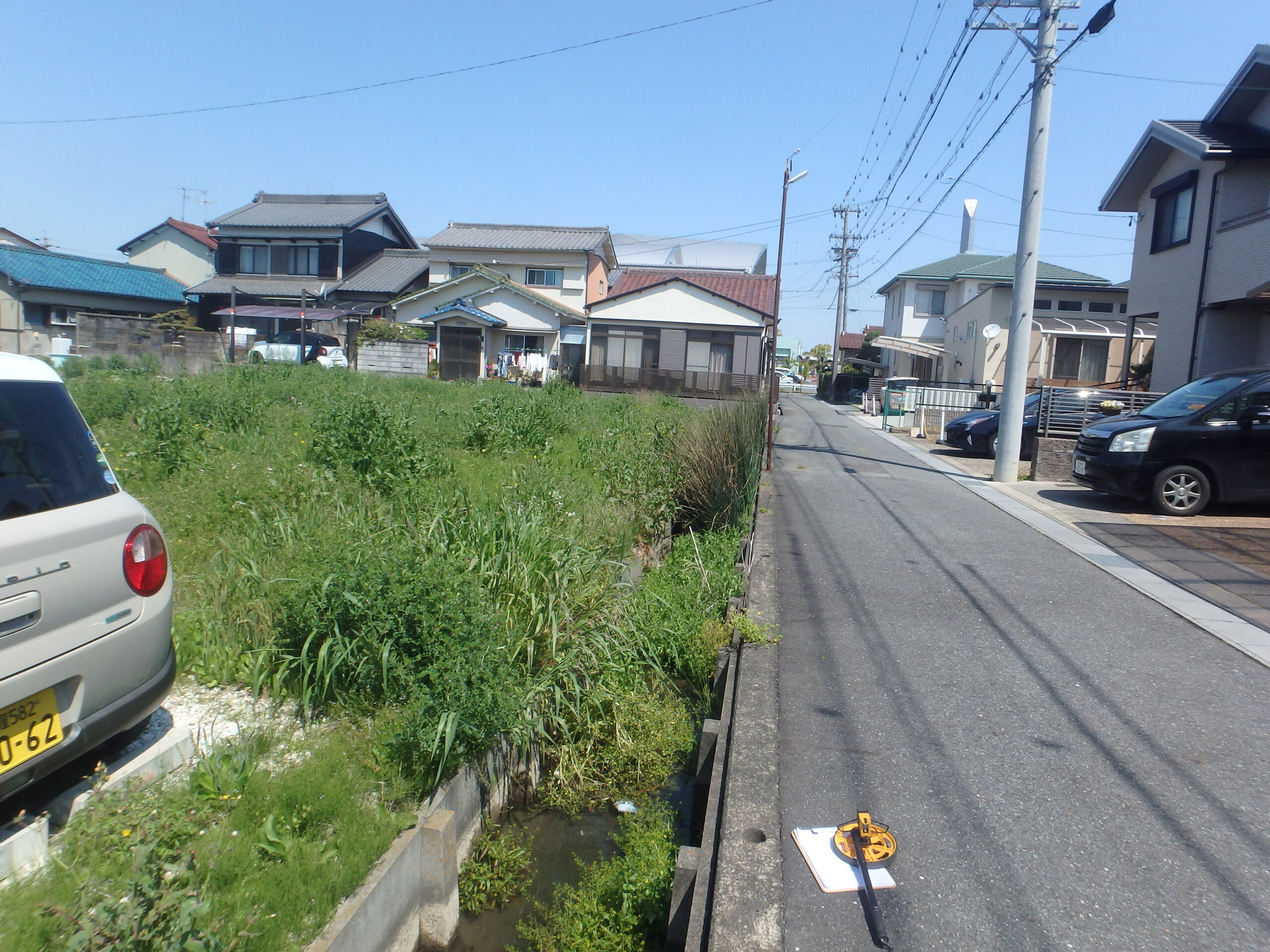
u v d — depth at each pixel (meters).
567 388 19.20
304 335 25.33
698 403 24.28
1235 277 13.73
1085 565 7.29
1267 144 13.84
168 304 31.61
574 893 3.70
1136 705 4.47
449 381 23.38
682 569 6.96
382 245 34.41
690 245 47.59
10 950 2.20
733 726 4.19
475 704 3.69
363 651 3.93
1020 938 2.70
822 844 3.19
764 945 2.65
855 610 6.04
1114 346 23.41
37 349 23.55
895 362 39.56
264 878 2.72
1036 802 3.52
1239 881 3.00
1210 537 8.23
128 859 2.54
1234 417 9.09
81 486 2.89
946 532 8.61
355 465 7.15
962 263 37.19
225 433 8.34
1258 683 4.77
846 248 39.69
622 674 5.15
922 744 4.03
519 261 30.41
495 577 4.82
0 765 2.47
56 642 2.63
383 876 3.00
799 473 12.70
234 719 3.78
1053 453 12.36
